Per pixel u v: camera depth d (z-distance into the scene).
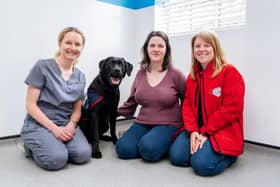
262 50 1.61
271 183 1.13
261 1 1.59
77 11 2.07
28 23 1.80
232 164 1.38
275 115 1.58
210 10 1.98
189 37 2.06
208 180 1.15
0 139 1.75
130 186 1.08
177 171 1.26
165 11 2.36
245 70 1.71
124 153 1.42
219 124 1.26
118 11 2.39
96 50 2.24
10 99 1.77
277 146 1.59
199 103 1.39
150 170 1.27
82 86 1.48
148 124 1.53
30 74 1.35
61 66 1.43
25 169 1.26
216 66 1.31
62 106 1.42
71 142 1.35
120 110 1.74
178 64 2.18
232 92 1.25
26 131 1.34
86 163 1.36
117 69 1.53
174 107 1.53
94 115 1.56
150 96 1.49
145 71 1.62
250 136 1.72
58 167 1.24
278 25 1.52
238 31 1.73
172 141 1.44
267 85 1.60
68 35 1.37
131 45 2.54
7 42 1.71
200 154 1.20
